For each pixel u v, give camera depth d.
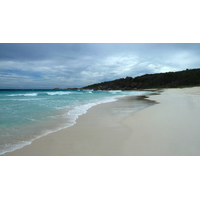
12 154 3.39
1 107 10.32
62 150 3.56
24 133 4.75
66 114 7.86
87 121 6.29
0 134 4.66
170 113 7.29
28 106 10.95
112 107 10.35
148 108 9.27
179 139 3.96
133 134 4.48
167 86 87.25
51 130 5.06
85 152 3.45
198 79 85.69
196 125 5.12
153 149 3.48
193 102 11.68
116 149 3.55
